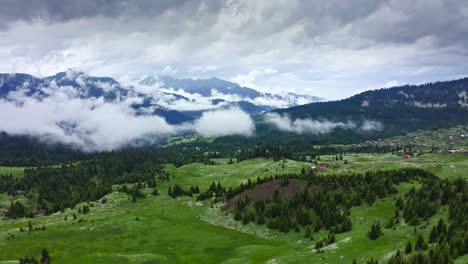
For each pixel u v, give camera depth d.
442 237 101.62
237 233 161.75
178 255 137.88
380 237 117.44
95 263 121.31
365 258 100.12
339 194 170.75
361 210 158.50
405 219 136.75
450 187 157.12
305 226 155.25
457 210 124.00
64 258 132.00
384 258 96.81
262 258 125.50
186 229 169.75
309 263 107.12
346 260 102.19
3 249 145.25
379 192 169.62
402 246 104.00
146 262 125.69
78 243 152.12
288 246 135.62
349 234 128.38
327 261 105.00
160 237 159.12
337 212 153.88
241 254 132.38
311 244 133.00
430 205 142.88
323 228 149.62
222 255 137.50
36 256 137.00
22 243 152.38
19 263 123.19
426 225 121.94
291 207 170.50
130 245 149.50
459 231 100.69
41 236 161.75
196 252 140.88
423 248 98.38
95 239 157.25
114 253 136.50
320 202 165.25
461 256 91.62
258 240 151.88
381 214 150.62
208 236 159.25
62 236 161.75
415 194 158.75
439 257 87.44
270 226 161.25
